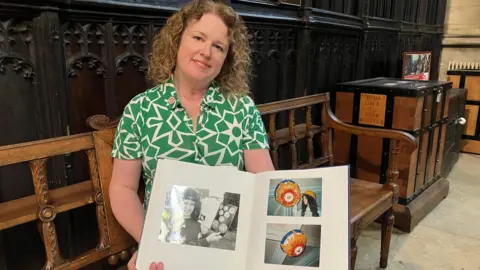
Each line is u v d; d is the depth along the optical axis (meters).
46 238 1.07
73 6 1.31
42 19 1.24
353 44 2.94
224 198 0.94
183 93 1.11
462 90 3.38
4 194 1.29
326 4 2.61
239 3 1.93
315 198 0.92
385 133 1.90
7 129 1.25
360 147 2.52
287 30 2.30
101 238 1.18
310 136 2.07
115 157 1.10
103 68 1.46
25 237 1.36
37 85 1.29
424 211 2.49
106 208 1.18
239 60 1.15
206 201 0.93
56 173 1.38
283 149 2.45
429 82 2.68
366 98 2.45
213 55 1.04
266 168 1.15
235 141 1.12
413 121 2.28
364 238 2.28
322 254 0.86
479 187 3.05
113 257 1.21
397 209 2.34
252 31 2.06
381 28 3.16
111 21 1.45
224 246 0.90
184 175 0.95
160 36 1.14
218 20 1.04
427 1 3.96
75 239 1.49
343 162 2.62
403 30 3.53
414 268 1.96
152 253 0.89
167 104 1.07
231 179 0.96
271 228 0.91
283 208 0.93
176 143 1.07
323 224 0.89
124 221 1.04
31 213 1.05
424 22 3.98
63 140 1.09
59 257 1.10
